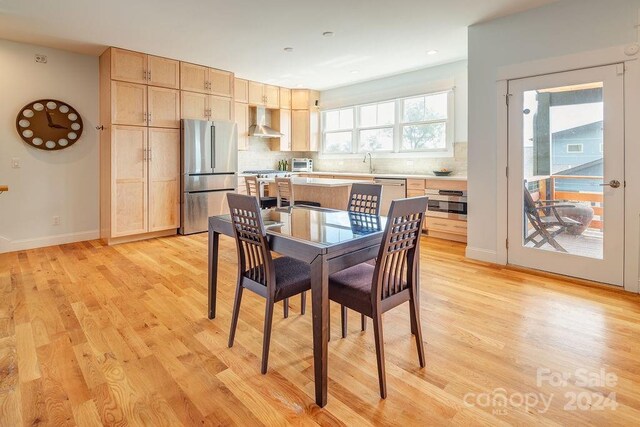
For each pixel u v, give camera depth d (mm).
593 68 3064
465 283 3225
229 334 2270
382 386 1700
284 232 1999
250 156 6945
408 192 5262
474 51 3799
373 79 6277
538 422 1541
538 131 3422
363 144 6719
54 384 1794
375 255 1974
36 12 3488
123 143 4680
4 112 4301
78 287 3145
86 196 4961
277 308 2725
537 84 3393
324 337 1659
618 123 2977
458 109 5336
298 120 7160
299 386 1803
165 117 5035
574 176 3248
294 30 3963
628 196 2967
